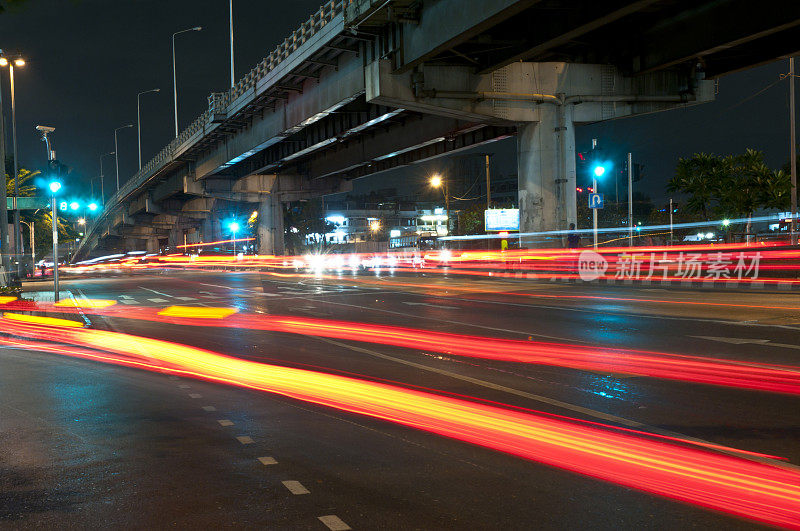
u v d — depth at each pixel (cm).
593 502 470
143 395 877
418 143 4488
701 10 2647
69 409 802
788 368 945
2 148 3097
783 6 2253
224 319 1877
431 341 1334
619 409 744
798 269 2384
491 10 2388
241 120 5094
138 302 2542
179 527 437
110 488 516
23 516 461
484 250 5503
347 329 1573
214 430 688
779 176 3697
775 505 461
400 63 3059
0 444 649
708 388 832
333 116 4569
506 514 450
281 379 972
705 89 3519
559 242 3388
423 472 542
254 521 445
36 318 1927
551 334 1385
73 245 15262
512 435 649
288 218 11138
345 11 3116
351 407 784
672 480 513
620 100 3453
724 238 4050
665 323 1481
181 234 12081
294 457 589
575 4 2486
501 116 3350
